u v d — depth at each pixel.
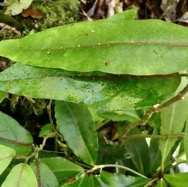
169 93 0.20
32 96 0.21
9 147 0.22
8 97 0.32
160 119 0.27
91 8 0.42
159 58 0.18
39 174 0.23
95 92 0.21
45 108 0.33
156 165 0.29
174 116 0.26
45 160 0.24
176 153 0.32
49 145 0.33
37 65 0.20
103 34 0.19
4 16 0.34
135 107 0.20
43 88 0.21
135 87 0.21
